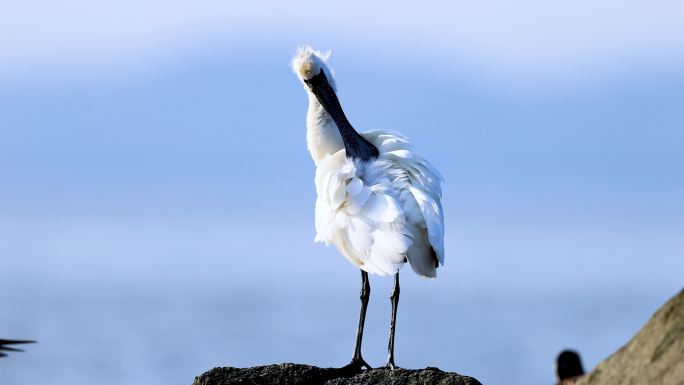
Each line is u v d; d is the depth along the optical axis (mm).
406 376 12367
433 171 13492
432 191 13266
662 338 7652
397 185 13305
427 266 13055
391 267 12820
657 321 7758
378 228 12961
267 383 12711
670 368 7488
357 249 13086
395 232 12844
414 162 13469
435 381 12211
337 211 13305
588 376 7969
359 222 13070
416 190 13172
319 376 12875
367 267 13109
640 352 7734
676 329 7617
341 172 13297
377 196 13148
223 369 12766
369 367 13516
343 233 13258
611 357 7914
